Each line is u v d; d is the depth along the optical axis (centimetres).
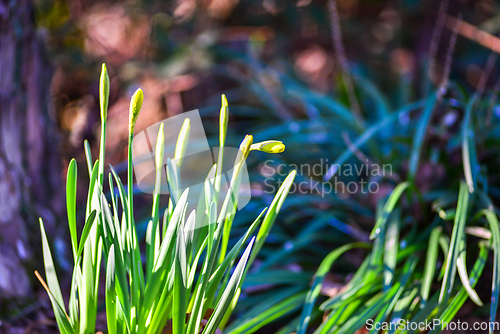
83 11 222
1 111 127
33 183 132
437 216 134
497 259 116
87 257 104
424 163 152
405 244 130
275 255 131
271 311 123
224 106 105
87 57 220
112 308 106
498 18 238
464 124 130
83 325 106
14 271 126
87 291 105
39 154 133
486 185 132
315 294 121
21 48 129
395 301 119
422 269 129
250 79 212
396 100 226
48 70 138
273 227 148
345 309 121
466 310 126
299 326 119
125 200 108
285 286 132
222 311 107
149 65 232
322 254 141
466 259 129
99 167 105
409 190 132
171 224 106
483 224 131
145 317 107
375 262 123
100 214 105
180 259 104
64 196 140
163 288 108
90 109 225
